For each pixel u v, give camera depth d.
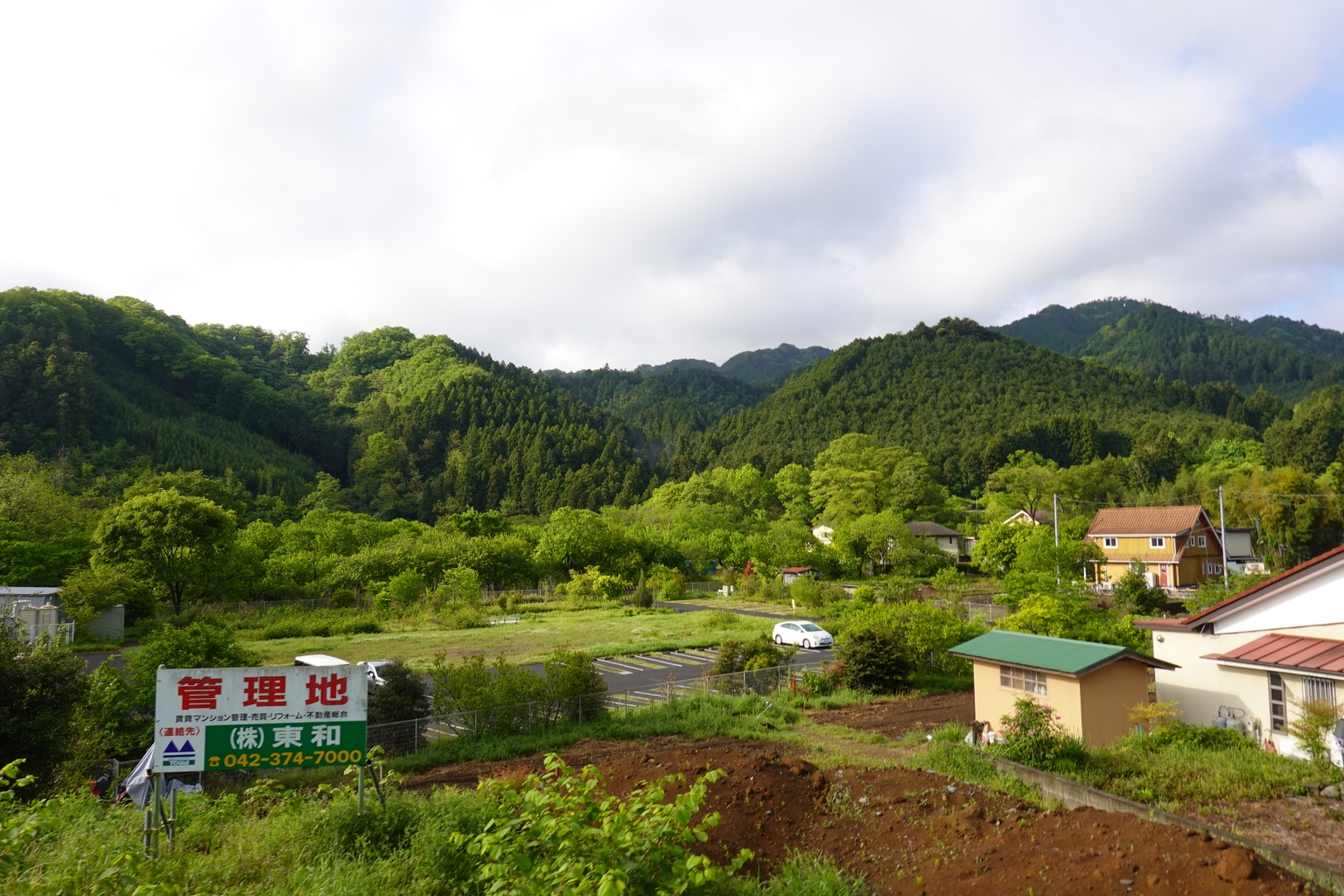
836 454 110.44
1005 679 17.14
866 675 22.80
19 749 12.13
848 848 8.38
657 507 108.19
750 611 48.88
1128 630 23.25
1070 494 81.62
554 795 5.60
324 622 41.16
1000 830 8.19
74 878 6.11
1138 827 7.68
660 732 18.12
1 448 89.19
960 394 177.62
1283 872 6.78
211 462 113.00
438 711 18.62
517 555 59.69
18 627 13.88
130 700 16.64
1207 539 56.12
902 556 65.12
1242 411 150.25
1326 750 12.90
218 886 7.24
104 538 44.03
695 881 5.23
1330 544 60.53
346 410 186.12
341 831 8.48
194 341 191.38
